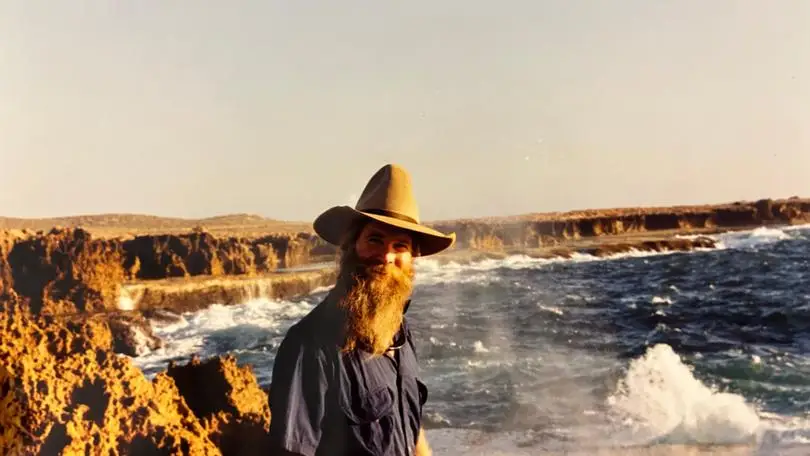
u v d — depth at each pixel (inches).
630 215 1492.4
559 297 711.1
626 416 267.7
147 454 116.3
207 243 607.8
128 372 123.3
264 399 146.9
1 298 294.5
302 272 645.9
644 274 984.3
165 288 532.4
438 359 384.5
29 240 335.3
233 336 465.4
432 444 234.5
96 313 391.9
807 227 1540.4
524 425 255.1
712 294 783.7
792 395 309.7
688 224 1558.8
